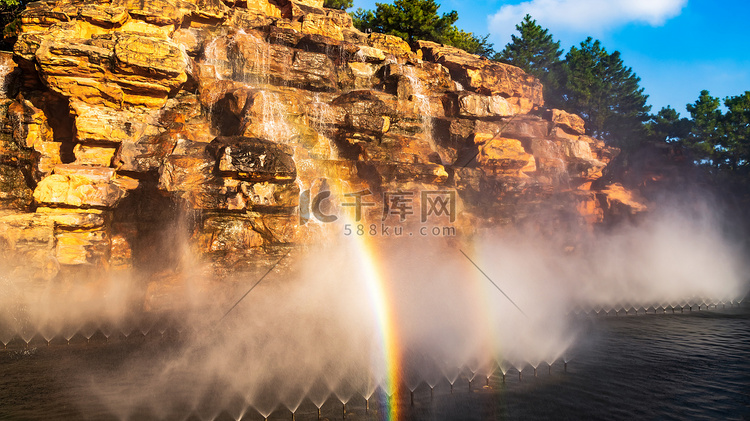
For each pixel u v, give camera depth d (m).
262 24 29.41
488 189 24.67
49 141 20.44
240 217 16.23
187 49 25.39
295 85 26.34
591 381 9.84
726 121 47.66
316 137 22.08
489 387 9.51
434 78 31.09
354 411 8.25
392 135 24.41
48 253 15.45
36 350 12.17
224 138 16.89
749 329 15.16
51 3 21.81
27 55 19.44
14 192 20.00
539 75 50.44
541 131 29.62
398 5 45.50
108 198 16.89
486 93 33.50
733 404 8.52
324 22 31.48
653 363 11.18
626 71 51.44
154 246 18.52
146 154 18.81
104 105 19.89
